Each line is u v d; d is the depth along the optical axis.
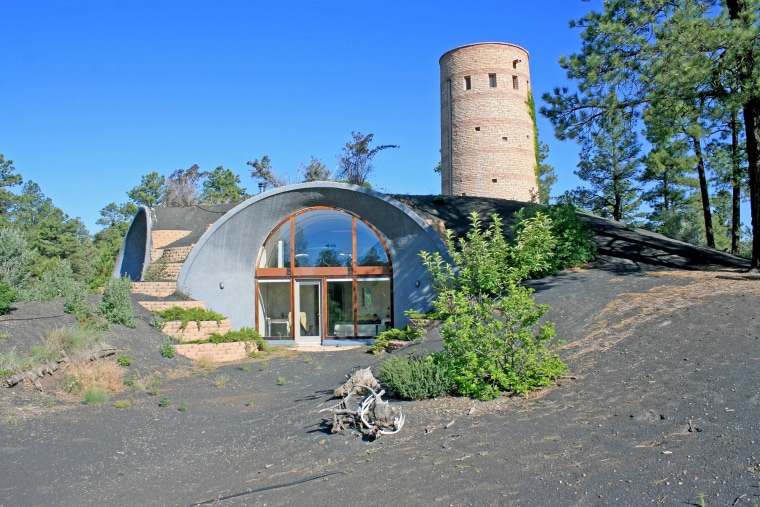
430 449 7.22
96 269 29.88
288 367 16.73
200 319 19.59
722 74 14.48
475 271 10.38
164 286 22.30
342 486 6.48
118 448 8.82
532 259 10.73
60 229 57.56
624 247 21.69
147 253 32.50
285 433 9.19
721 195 33.28
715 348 8.82
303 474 7.14
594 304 13.49
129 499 6.77
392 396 10.31
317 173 40.66
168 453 8.65
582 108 17.11
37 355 12.19
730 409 6.61
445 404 9.14
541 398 8.55
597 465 5.92
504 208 27.92
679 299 12.27
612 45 15.32
